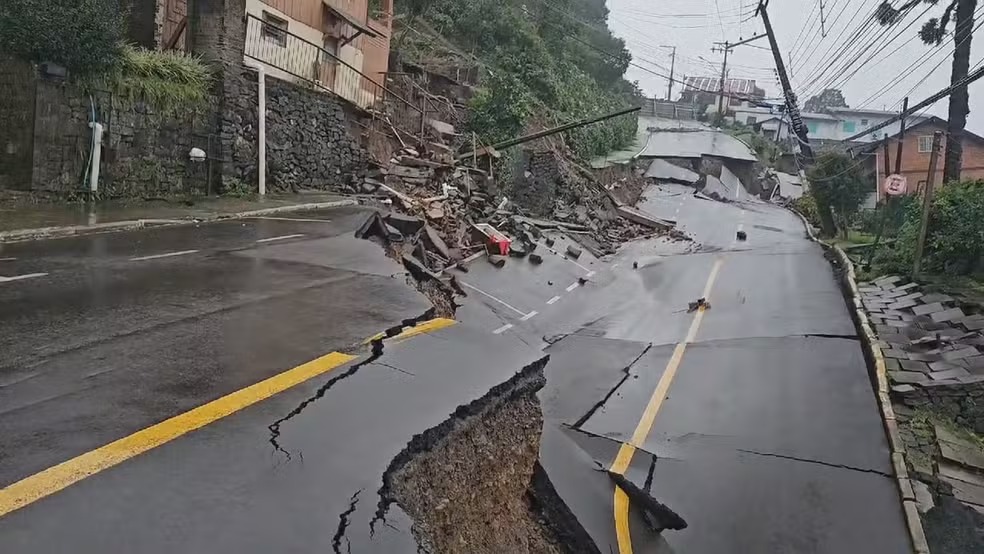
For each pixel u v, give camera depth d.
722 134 58.56
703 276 20.81
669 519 8.00
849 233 27.02
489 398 4.74
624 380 12.44
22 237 9.46
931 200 15.86
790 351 13.41
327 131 19.20
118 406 3.96
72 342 5.17
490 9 37.22
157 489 3.07
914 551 7.58
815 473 9.05
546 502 6.42
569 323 16.03
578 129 35.66
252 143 16.42
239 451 3.49
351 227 12.88
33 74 11.58
